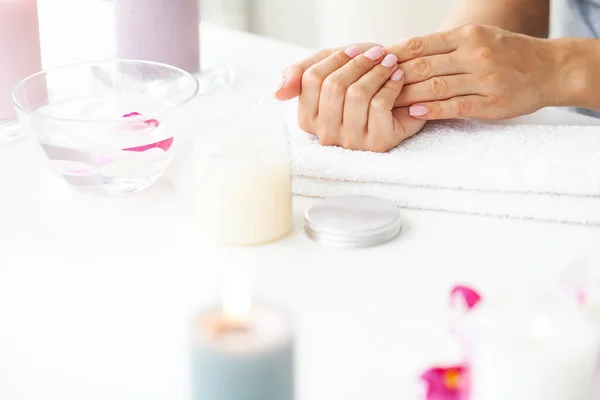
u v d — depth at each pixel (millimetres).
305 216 798
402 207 848
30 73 1052
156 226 814
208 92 1114
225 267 738
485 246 768
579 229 799
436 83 914
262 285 705
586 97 981
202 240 788
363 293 692
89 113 946
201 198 779
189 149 982
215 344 473
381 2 2033
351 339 627
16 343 631
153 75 996
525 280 705
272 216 775
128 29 1126
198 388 484
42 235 800
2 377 592
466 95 937
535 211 813
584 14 1310
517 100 953
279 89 900
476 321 497
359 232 766
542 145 860
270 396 479
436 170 825
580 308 491
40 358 613
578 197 801
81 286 711
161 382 582
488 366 471
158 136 845
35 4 1045
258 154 764
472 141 885
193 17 1142
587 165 805
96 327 650
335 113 874
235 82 1155
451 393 505
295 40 2240
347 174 848
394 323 647
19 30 1027
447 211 840
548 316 481
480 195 825
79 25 1425
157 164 861
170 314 665
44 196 883
